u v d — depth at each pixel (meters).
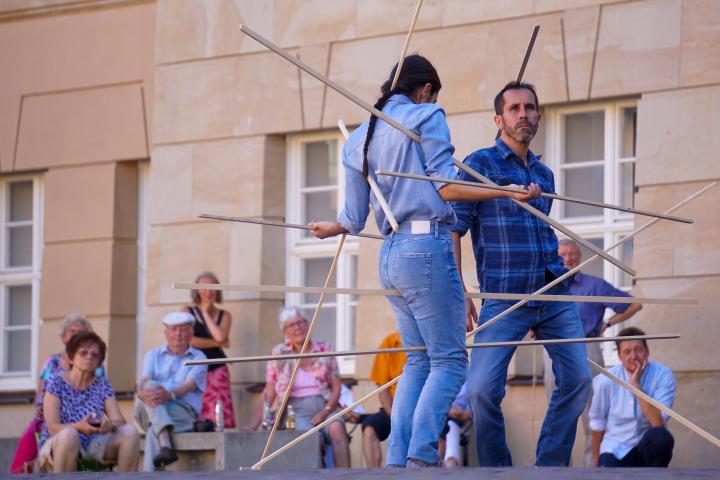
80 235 35.78
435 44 31.52
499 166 19.83
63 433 26.38
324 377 29.50
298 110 33.19
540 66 30.31
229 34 34.12
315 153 33.66
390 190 17.20
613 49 29.58
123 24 35.78
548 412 20.09
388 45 32.06
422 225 17.00
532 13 30.44
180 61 34.66
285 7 33.47
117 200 35.59
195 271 34.03
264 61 33.66
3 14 37.12
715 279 28.27
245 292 33.38
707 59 28.64
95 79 36.00
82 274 35.62
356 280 33.16
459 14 31.27
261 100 33.66
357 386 31.58
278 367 29.58
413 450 16.84
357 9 32.53
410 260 16.95
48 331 35.84
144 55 35.47
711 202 28.42
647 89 29.16
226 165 33.94
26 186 37.41
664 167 28.91
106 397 27.56
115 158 35.59
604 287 28.03
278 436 27.52
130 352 35.47
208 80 34.31
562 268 19.97
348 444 29.08
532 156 20.20
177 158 34.50
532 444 29.42
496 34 30.80
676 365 28.52
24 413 35.69
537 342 18.09
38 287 36.69
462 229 19.66
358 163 17.48
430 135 16.92
